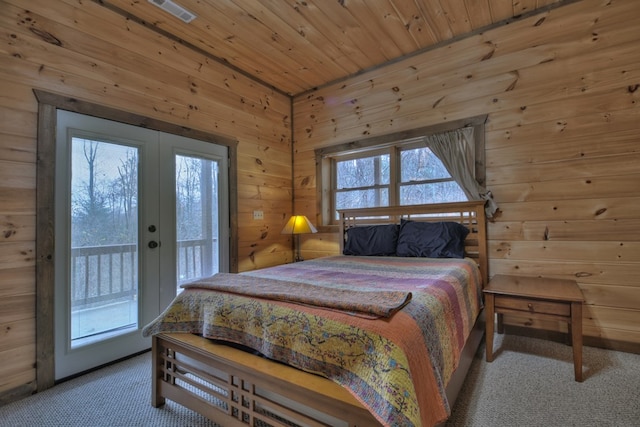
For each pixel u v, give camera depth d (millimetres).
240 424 1376
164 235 2693
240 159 3438
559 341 2512
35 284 1969
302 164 4043
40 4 2031
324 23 2691
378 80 3412
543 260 2568
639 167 2242
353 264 2518
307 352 1241
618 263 2311
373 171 3605
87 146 2250
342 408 1096
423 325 1234
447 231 2775
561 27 2494
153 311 2586
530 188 2617
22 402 1823
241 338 1454
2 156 1860
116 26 2420
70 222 2139
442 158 2992
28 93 1967
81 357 2158
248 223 3512
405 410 958
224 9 2484
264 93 3758
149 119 2607
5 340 1847
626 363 2117
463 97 2912
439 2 2463
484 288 2443
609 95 2336
